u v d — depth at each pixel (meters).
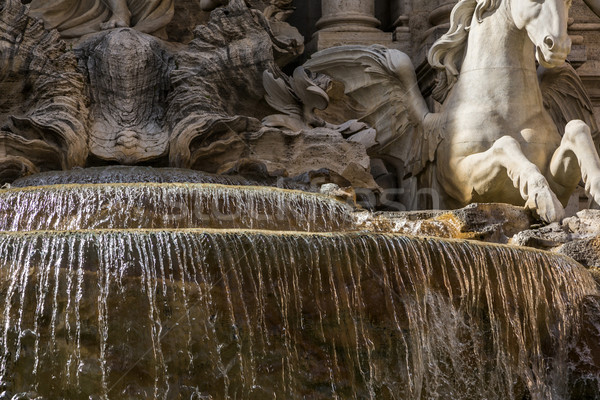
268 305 24.64
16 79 42.12
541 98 37.06
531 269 27.42
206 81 43.22
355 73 43.41
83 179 35.97
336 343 25.12
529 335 27.28
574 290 28.17
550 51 34.12
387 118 42.53
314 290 24.98
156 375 23.80
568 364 27.88
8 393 23.52
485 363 26.67
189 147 41.38
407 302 25.70
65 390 23.59
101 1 46.25
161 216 30.86
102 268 23.89
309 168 41.56
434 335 26.05
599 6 39.66
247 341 24.42
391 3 51.66
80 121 41.66
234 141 41.59
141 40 43.81
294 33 46.62
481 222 31.97
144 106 43.28
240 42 44.00
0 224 30.72
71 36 45.34
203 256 24.36
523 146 35.78
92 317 23.69
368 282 25.44
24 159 39.81
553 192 34.50
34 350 23.59
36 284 23.72
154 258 24.12
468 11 38.16
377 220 32.41
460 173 36.69
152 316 23.86
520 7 35.41
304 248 24.98
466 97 37.19
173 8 47.69
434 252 26.20
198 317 24.09
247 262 24.56
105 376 23.59
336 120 46.50
